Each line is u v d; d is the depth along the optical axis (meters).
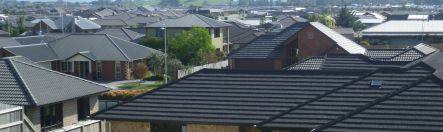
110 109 21.20
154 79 53.84
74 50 55.53
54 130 28.19
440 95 16.94
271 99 20.39
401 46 61.00
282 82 21.27
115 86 49.97
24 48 53.56
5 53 52.78
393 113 16.64
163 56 54.72
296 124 18.11
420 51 32.00
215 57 61.28
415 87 17.41
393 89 18.70
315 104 18.75
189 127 20.23
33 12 192.75
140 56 56.06
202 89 21.42
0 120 23.95
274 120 18.52
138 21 108.62
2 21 123.25
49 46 55.53
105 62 54.66
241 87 21.28
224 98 20.80
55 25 92.75
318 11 185.00
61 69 54.97
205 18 72.56
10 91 29.02
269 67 41.19
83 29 88.69
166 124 20.61
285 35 42.50
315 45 39.81
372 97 18.55
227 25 74.06
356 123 16.59
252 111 19.92
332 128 16.62
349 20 106.38
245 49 42.44
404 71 19.44
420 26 72.31
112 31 74.06
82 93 31.34
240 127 19.83
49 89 30.27
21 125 25.05
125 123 21.02
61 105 30.31
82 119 31.94
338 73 21.30
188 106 20.66
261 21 111.06
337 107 18.44
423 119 16.25
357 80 19.53
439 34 69.06
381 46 61.56
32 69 31.39
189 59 60.69
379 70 19.70
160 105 20.91
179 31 70.38
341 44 39.62
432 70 19.09
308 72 21.52
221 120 19.69
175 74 52.91
